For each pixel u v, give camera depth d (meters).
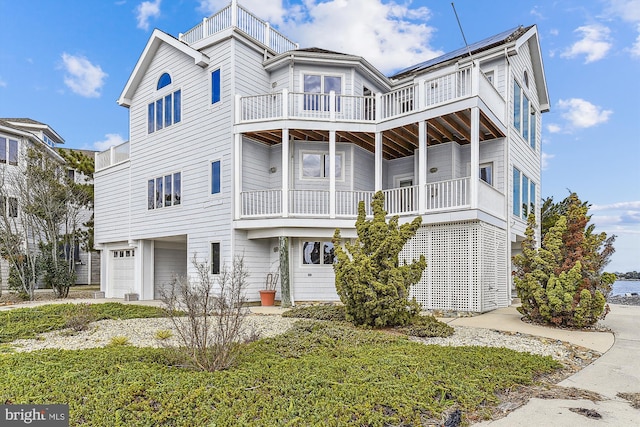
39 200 18.53
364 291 8.66
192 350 5.50
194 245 15.71
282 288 13.84
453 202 12.46
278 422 3.71
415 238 12.92
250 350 6.31
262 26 16.45
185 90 16.52
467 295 11.85
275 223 14.09
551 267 9.59
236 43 15.12
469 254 11.93
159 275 18.81
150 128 17.92
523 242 10.36
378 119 14.27
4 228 19.05
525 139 17.19
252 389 4.55
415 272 9.22
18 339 8.12
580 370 6.08
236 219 14.51
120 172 19.33
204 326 5.64
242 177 14.99
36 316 10.21
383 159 17.31
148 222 17.64
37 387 4.51
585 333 8.85
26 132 22.77
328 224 14.19
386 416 3.96
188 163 16.22
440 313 11.55
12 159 22.30
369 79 17.03
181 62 16.72
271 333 8.37
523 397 4.82
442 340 7.94
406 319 8.94
